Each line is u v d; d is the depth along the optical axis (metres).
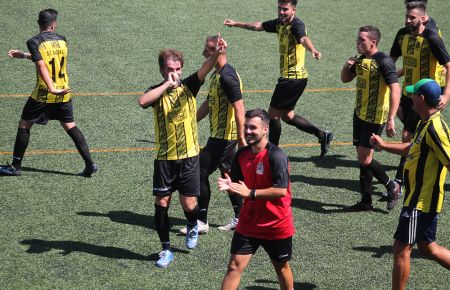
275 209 6.61
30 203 9.30
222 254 8.20
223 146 8.67
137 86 13.99
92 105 12.98
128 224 8.84
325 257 8.16
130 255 8.11
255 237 6.68
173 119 7.79
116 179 10.13
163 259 7.89
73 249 8.19
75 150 11.16
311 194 9.88
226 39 16.69
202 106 9.02
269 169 6.57
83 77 14.30
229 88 8.30
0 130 11.82
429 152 6.83
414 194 6.92
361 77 9.26
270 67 15.20
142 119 12.48
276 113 11.06
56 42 10.06
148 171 10.42
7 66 14.74
